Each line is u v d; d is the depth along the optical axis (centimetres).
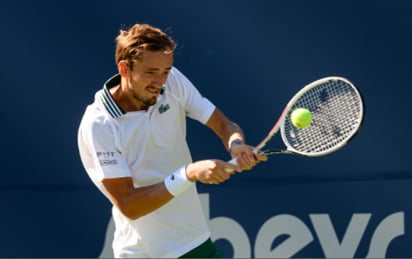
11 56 2192
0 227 2209
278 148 2127
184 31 2153
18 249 2209
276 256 2134
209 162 1470
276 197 2131
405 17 2066
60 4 2175
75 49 2180
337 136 1658
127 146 1551
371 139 2092
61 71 2183
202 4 2144
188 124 2162
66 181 2195
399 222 2083
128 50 1473
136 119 1541
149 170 1578
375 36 2078
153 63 1462
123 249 1628
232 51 2138
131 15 2162
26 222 2206
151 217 1588
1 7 2188
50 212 2198
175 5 2152
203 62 2150
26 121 2198
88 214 2191
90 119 1533
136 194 1509
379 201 2092
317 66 2102
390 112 2081
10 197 2206
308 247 2120
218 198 2150
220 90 2147
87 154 1576
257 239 2139
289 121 1645
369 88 2086
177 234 1602
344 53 2091
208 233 1650
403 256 2081
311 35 2102
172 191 1489
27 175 2205
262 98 2130
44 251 2203
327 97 1688
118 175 1522
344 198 2105
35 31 2184
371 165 2094
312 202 2117
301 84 2111
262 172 2138
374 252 2094
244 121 2141
